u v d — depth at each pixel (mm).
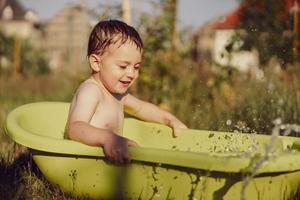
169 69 4766
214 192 1739
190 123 3834
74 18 11445
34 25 18250
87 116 2186
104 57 2271
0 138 3242
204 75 4879
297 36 4246
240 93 4195
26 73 11758
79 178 1943
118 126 2400
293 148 2090
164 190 1810
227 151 2176
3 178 2252
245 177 1669
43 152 1964
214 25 6332
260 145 2215
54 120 2490
